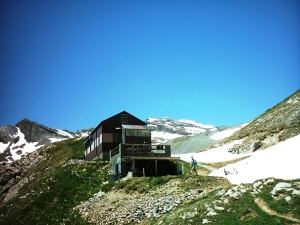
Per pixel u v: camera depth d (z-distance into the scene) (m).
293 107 78.00
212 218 31.48
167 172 53.62
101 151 64.12
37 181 69.25
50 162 83.69
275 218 28.72
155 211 39.22
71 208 48.34
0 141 198.75
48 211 49.34
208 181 43.06
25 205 53.47
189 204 37.41
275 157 44.78
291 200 30.20
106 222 41.41
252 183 35.38
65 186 55.28
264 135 72.94
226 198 33.69
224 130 138.38
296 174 36.25
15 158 176.00
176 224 32.91
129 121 66.56
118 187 47.97
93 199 48.34
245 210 30.86
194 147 134.75
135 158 50.91
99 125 66.06
